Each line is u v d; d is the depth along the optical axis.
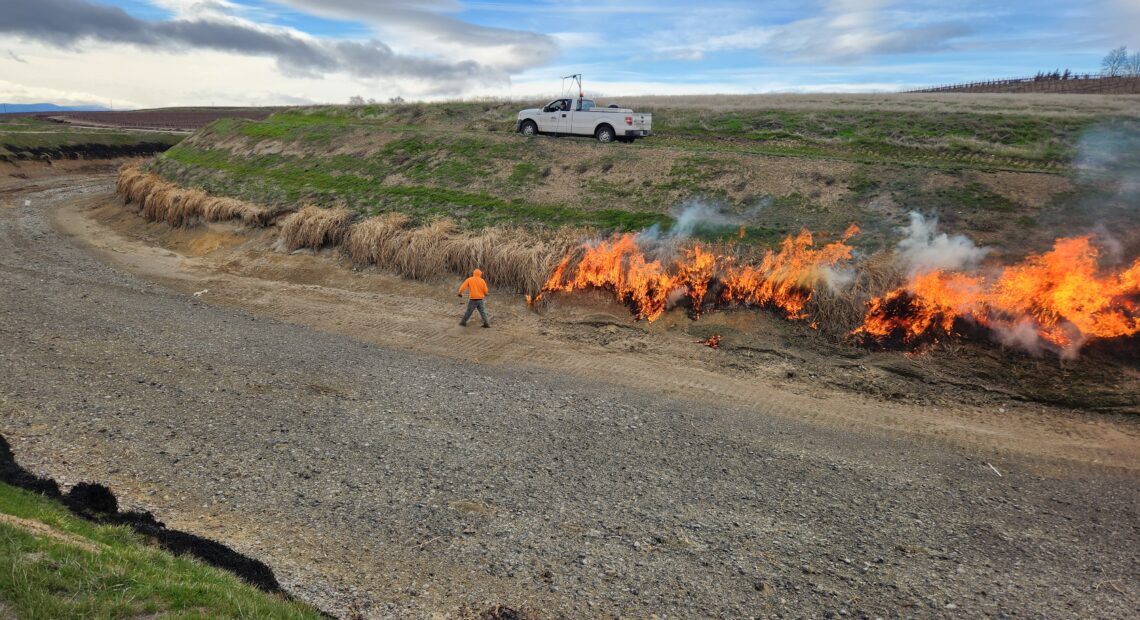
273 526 8.41
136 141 60.19
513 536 8.54
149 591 5.76
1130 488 10.76
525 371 15.23
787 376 15.48
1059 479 11.03
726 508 9.55
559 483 10.01
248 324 17.59
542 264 19.66
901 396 14.49
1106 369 14.05
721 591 7.69
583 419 12.54
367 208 25.20
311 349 15.73
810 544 8.76
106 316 16.98
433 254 21.38
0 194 37.75
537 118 29.72
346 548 8.06
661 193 22.95
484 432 11.69
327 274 22.41
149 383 12.73
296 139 34.31
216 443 10.53
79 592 5.48
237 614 5.79
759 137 29.08
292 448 10.56
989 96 37.41
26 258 23.64
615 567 8.02
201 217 27.50
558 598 7.39
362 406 12.48
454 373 14.76
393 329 17.88
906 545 8.85
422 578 7.60
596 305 18.89
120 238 28.28
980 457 11.80
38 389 11.93
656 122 32.62
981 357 15.00
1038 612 7.57
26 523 6.73
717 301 18.11
